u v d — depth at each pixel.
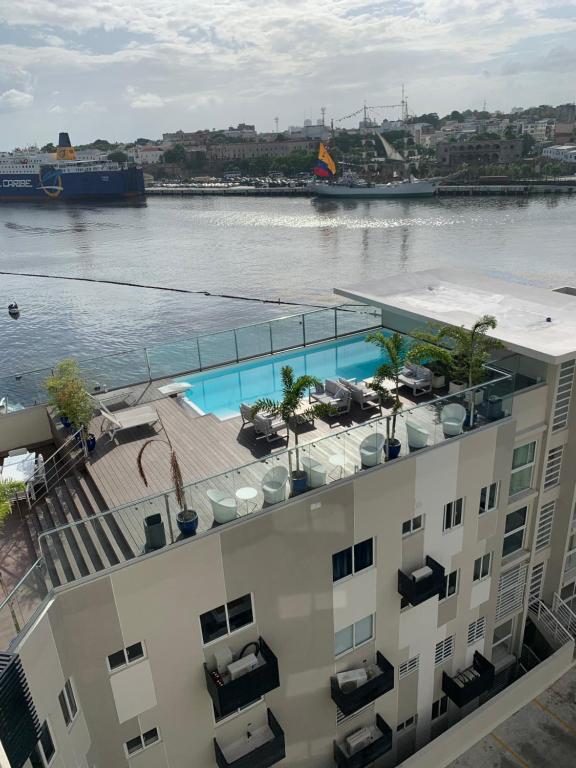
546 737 22.56
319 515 14.89
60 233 163.75
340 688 17.00
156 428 20.89
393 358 19.38
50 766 11.77
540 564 23.72
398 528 16.78
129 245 143.50
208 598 13.84
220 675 14.33
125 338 78.12
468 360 19.53
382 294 25.83
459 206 180.88
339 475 15.35
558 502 22.23
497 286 26.45
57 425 20.66
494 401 18.03
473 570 19.84
